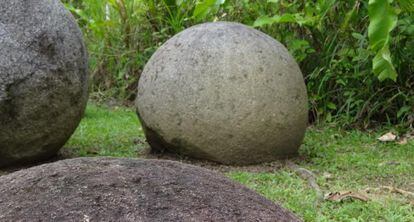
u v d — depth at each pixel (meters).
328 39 5.80
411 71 5.60
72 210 1.67
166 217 1.67
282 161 4.25
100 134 5.30
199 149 4.15
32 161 4.11
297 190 3.66
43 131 3.94
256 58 4.09
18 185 1.81
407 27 5.18
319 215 3.24
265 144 4.13
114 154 4.57
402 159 4.52
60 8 3.97
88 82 4.18
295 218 1.91
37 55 3.79
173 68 4.16
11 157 3.97
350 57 5.73
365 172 4.15
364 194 3.52
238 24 4.32
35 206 1.70
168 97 4.15
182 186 1.81
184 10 6.65
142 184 1.78
